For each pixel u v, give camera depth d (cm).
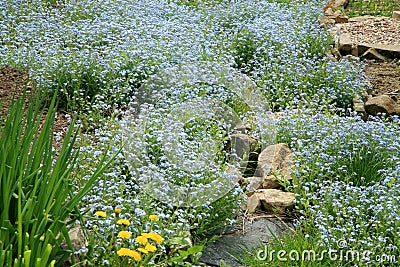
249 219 417
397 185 409
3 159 324
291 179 443
